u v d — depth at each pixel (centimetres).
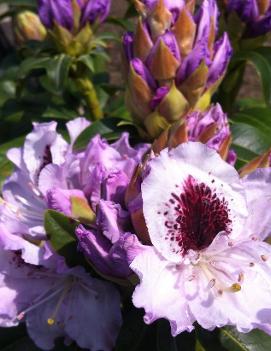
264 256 20
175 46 26
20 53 46
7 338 26
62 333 23
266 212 21
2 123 45
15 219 23
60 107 46
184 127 22
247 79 79
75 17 37
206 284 21
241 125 32
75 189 22
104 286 22
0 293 23
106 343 23
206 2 27
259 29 36
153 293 19
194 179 20
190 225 20
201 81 27
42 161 25
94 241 20
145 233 20
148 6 27
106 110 46
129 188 20
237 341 23
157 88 28
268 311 20
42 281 23
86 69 40
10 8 62
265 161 23
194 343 23
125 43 28
